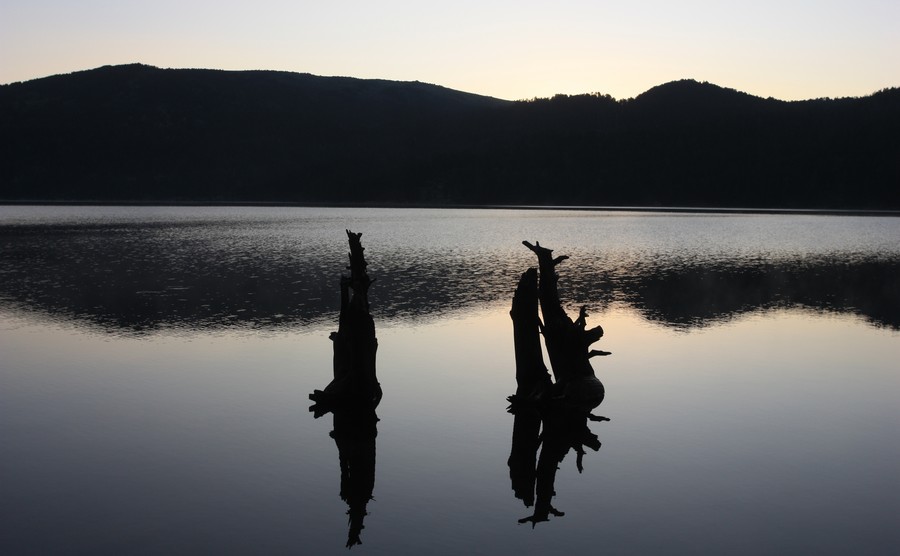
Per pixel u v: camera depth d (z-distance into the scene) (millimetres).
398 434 11859
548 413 12984
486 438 11695
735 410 13109
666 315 22953
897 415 12805
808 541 8320
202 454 10805
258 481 9891
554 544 8195
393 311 23281
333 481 9914
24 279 30609
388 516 8883
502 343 18625
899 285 30281
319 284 29109
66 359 16609
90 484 9758
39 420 12320
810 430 12031
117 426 12062
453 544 8219
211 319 21578
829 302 25797
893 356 17391
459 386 14695
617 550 8117
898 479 10039
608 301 25625
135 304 24250
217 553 7953
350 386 13086
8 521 8695
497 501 9367
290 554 7961
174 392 13977
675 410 13164
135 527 8555
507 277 31719
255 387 14375
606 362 16734
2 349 17609
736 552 8039
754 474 10203
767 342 19016
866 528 8625
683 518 8867
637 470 10383
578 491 9680
